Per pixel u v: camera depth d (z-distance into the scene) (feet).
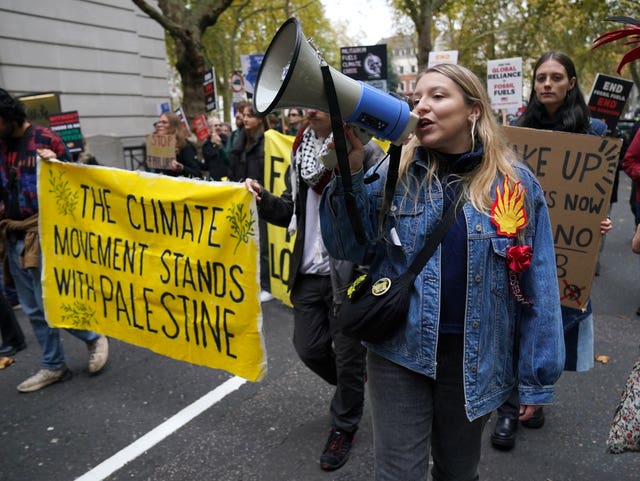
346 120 4.76
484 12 82.74
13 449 9.33
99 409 10.60
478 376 5.32
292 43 4.80
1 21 38.32
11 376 12.32
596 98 16.72
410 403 5.54
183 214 9.06
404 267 5.50
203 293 9.09
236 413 10.31
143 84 51.19
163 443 9.40
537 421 9.57
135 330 10.07
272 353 13.07
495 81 33.27
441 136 5.22
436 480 6.02
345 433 8.65
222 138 29.12
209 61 93.50
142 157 45.93
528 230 5.30
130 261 9.84
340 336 8.17
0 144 10.86
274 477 8.39
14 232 10.91
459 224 5.24
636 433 5.73
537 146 8.81
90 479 8.49
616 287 17.53
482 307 5.23
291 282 8.71
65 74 42.93
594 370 11.79
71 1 42.96
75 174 10.22
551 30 76.95
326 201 5.51
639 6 53.98
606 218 8.46
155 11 31.45
